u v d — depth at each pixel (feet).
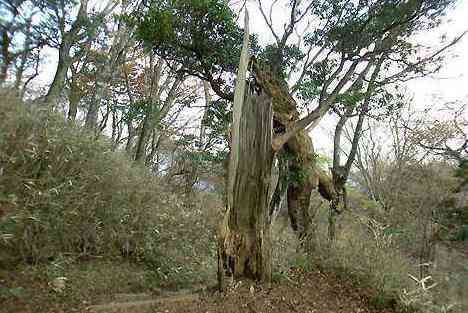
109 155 20.12
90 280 15.75
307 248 24.08
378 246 22.57
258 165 17.02
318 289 19.49
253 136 17.13
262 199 17.07
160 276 17.94
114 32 41.19
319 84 28.53
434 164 47.42
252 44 27.84
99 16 36.58
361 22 27.94
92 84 42.80
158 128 47.26
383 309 19.49
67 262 15.92
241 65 15.44
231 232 16.70
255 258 17.20
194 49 24.30
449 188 40.83
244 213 16.90
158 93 45.19
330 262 22.80
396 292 20.12
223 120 28.71
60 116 18.92
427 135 57.52
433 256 32.19
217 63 24.98
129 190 20.17
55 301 13.43
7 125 14.93
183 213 24.06
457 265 32.50
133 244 19.85
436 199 39.55
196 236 23.99
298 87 26.17
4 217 13.50
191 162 38.04
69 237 16.87
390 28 28.17
